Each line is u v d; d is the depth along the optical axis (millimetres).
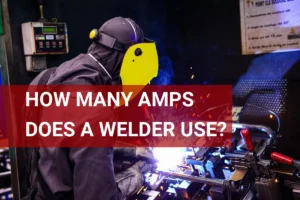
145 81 1271
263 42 1956
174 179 1483
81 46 2039
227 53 2123
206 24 2184
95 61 1200
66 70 1163
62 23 1859
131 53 1197
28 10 1823
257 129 1801
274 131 1742
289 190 1389
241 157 1425
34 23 1747
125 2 2193
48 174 1097
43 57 1841
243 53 2049
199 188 1446
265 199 1322
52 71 1269
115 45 1185
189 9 2242
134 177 1321
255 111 1976
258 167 1341
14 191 1858
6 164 2334
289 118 1863
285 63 1887
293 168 1396
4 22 1748
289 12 1828
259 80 1999
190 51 2289
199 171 1478
